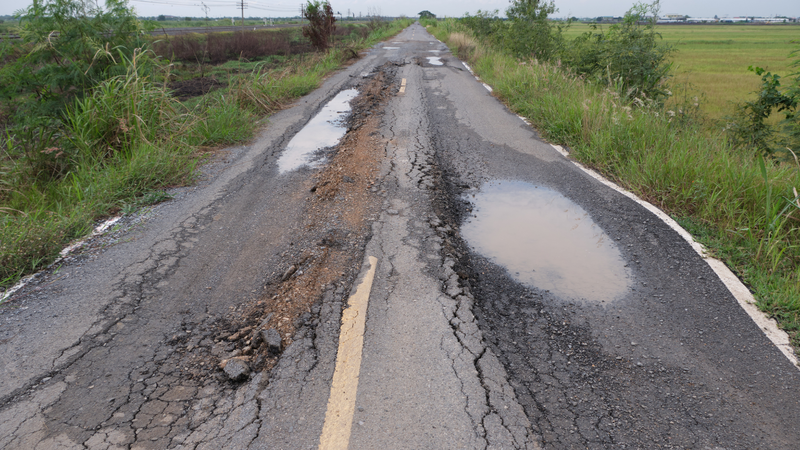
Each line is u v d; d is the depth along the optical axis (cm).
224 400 239
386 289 334
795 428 222
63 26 742
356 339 281
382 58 2038
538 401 241
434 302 320
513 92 1081
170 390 247
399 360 264
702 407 237
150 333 294
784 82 1051
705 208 460
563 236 439
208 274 364
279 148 720
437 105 1023
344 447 208
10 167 576
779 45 4397
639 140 631
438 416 227
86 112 625
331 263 370
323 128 848
